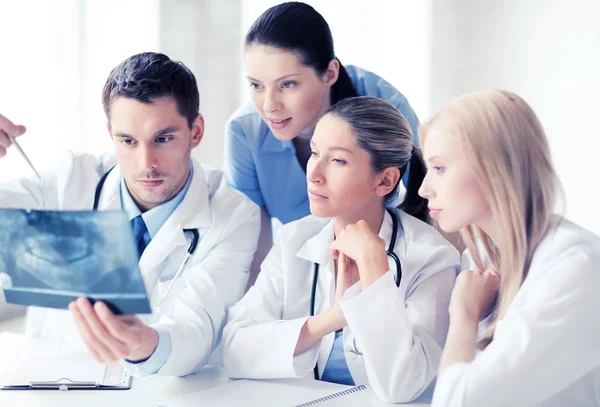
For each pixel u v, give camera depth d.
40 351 1.37
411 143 1.32
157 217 1.44
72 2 2.65
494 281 1.14
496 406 0.98
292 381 1.26
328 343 1.33
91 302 1.00
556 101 3.80
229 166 1.84
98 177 1.54
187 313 1.35
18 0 2.48
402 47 3.72
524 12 3.81
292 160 1.75
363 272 1.20
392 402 1.14
